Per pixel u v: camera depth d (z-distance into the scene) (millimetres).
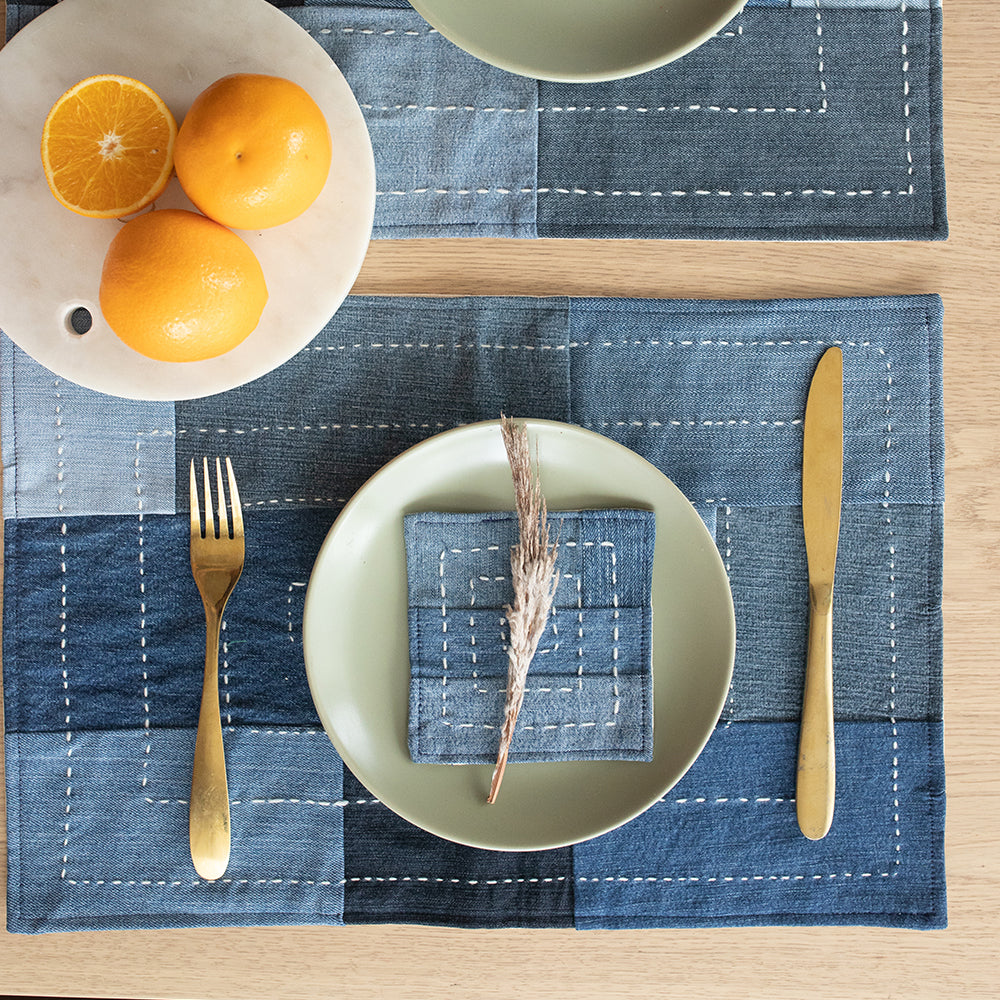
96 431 663
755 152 663
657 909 662
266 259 614
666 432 670
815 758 649
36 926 650
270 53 611
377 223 662
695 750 610
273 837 659
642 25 582
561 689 620
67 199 586
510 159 660
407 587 631
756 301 667
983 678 674
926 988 665
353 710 621
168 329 538
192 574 660
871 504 670
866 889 662
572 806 619
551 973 667
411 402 668
